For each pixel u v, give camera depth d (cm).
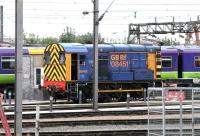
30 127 2400
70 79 3762
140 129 2295
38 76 4266
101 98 3809
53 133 2173
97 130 2273
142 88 3944
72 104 3544
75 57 3794
